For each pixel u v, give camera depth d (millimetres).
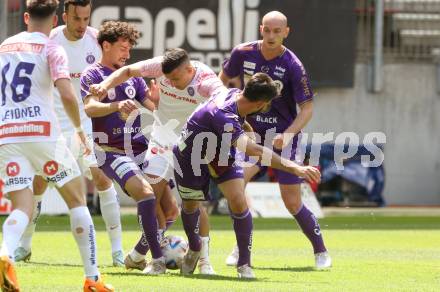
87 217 16141
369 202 52281
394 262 24766
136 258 20859
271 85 18391
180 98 20750
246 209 19406
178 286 17750
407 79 53656
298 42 50594
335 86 51219
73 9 22672
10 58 16125
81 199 16266
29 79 15969
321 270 22281
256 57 23062
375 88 52938
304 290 17656
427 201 53812
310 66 50875
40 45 16141
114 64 21469
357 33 52406
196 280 18953
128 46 21422
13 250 15500
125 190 20484
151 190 20328
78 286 17656
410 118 53594
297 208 23000
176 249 20906
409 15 54531
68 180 16125
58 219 40875
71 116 16094
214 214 46125
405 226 41031
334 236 35000
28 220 15914
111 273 20438
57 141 16047
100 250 27156
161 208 21656
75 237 16156
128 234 33875
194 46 49438
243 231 19438
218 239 32312
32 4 16281
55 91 23531
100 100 20672
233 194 19234
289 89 23016
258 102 18469
